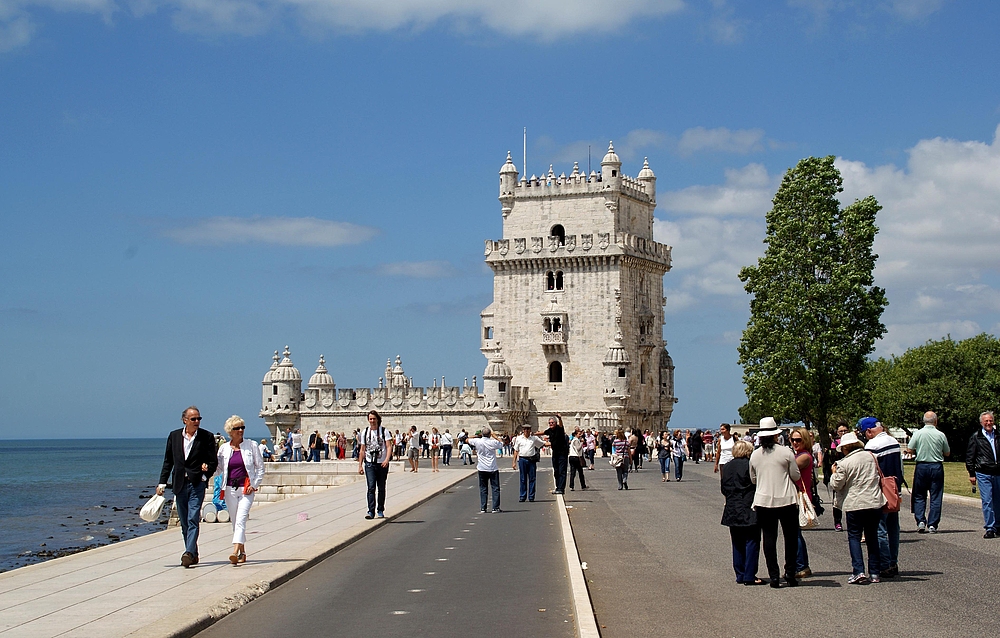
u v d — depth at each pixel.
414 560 28.16
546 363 121.19
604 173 120.81
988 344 112.44
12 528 74.19
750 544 24.12
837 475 24.23
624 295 120.06
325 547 29.64
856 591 23.11
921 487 33.72
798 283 72.38
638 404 121.94
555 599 22.27
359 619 20.22
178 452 26.42
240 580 23.81
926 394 108.44
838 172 73.56
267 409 124.62
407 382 138.50
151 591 22.52
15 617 19.69
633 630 19.41
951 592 22.86
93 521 79.94
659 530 35.41
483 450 42.84
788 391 72.50
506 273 123.25
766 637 18.70
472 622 19.92
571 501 48.28
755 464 24.06
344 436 112.25
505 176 124.31
